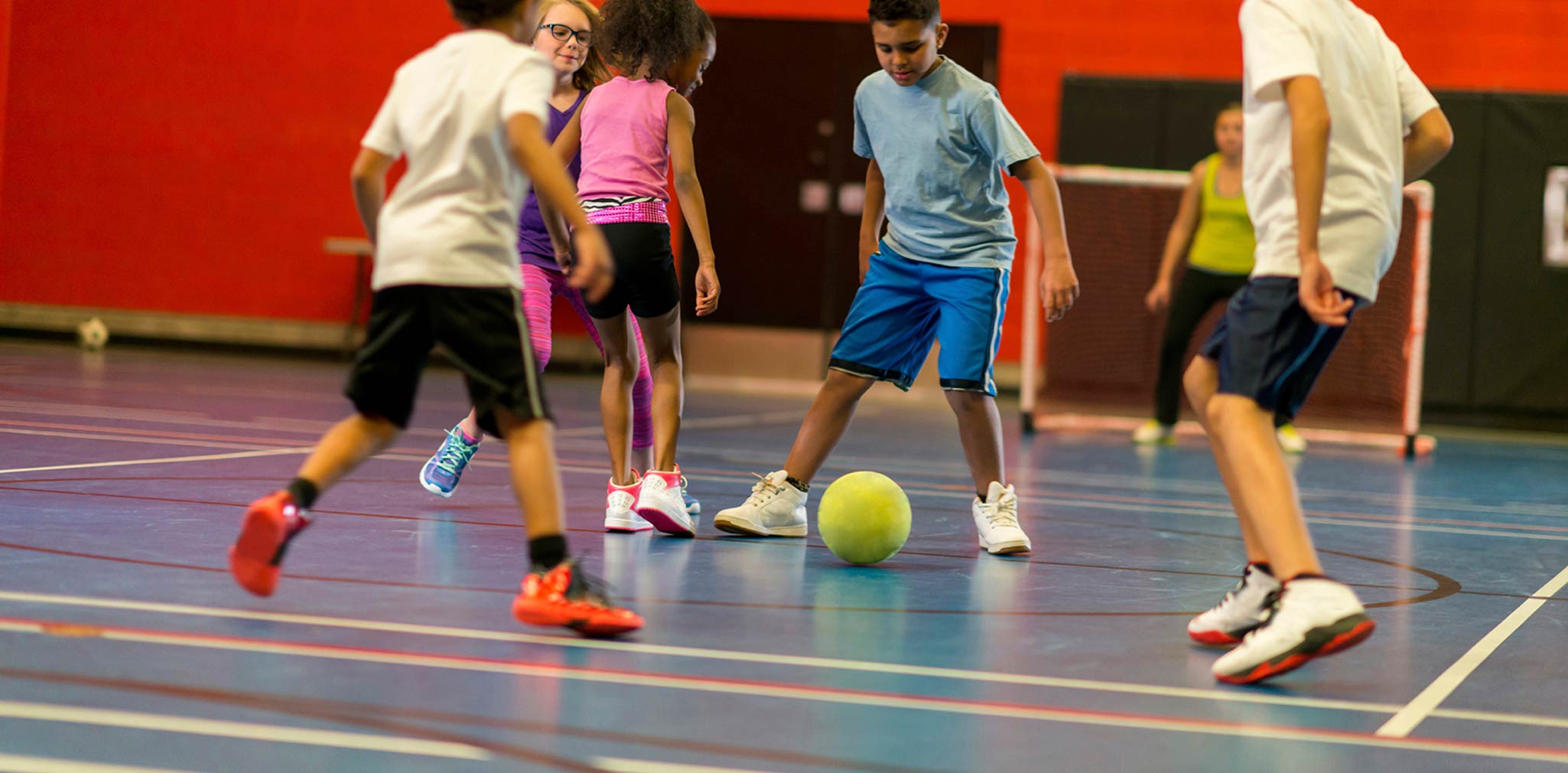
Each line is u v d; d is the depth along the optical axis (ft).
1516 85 57.62
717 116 62.34
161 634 13.03
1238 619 14.39
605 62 21.91
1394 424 54.13
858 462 33.83
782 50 61.72
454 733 10.49
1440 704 12.63
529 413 13.60
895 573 18.63
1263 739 11.28
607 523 21.34
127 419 33.68
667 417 21.21
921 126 20.57
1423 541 23.86
